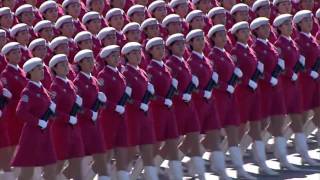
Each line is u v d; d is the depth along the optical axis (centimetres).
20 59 3656
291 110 3894
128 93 3541
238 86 3800
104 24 4044
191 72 3659
